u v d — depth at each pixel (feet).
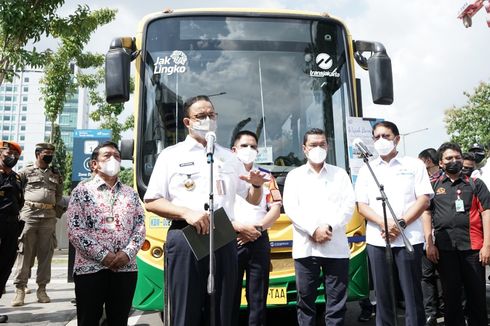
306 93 17.15
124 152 16.87
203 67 16.99
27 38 28.07
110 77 15.44
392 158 14.38
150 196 10.07
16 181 18.16
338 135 16.97
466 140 78.54
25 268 21.85
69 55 47.34
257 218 13.83
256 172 10.77
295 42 17.61
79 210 11.87
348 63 17.76
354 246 15.44
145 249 14.84
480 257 14.44
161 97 16.65
